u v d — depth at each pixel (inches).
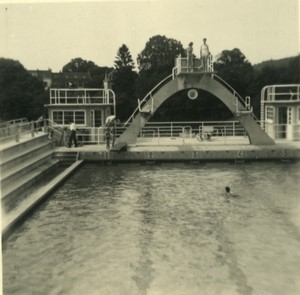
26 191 770.8
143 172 1022.4
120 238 559.5
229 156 1128.2
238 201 740.7
